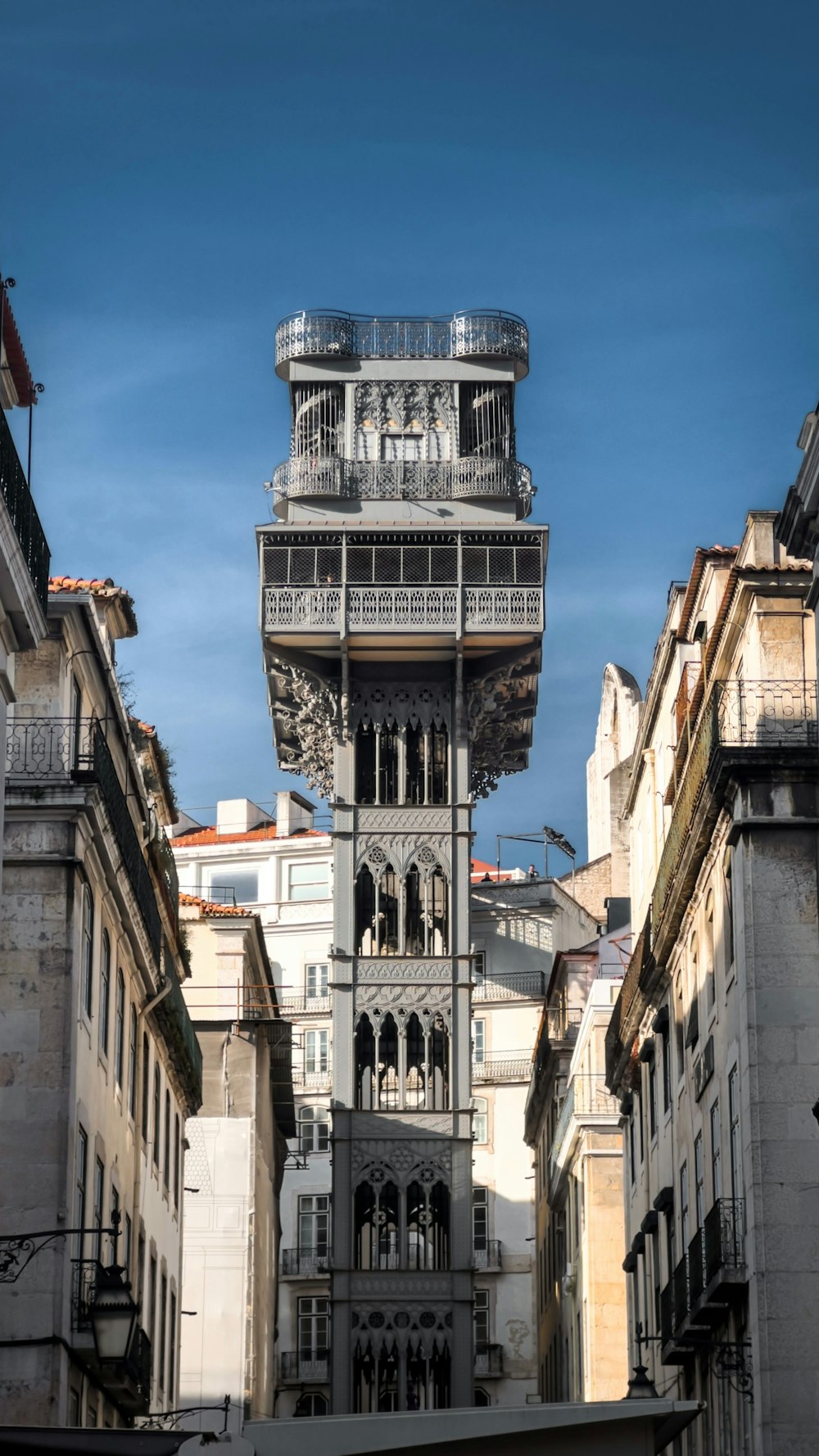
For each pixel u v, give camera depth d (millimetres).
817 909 36594
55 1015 36406
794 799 37031
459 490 74000
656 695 51438
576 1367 71812
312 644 73375
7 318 28062
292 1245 100312
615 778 91750
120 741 43750
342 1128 70438
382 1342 68375
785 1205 35531
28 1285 35125
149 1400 45969
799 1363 34906
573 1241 73125
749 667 38875
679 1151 46844
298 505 74000
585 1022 70000
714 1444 41469
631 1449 22203
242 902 109688
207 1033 69438
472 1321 68562
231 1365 65312
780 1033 36219
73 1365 36812
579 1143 69625
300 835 110500
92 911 39281
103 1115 41031
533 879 104438
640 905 56000
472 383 75812
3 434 27312
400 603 73250
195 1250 66188
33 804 37031
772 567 37906
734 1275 37156
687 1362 44719
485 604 73250
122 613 45906
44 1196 35656
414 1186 70375
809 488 29188
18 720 37625
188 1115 58906
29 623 28281
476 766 75938
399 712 74750
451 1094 70875
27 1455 21047
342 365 75750
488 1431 21391
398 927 72750
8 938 36719
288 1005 106188
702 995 42938
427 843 73375
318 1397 97188
